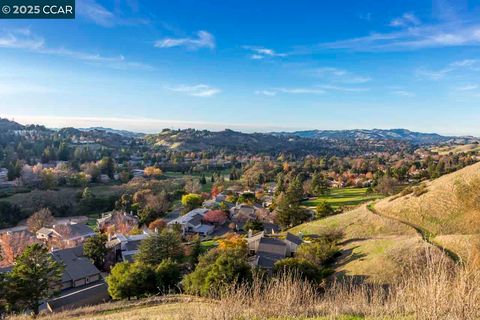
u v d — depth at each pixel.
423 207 37.53
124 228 51.56
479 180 36.03
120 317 13.30
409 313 7.14
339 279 23.62
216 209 61.19
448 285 6.11
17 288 20.36
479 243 19.83
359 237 36.09
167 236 33.31
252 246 36.53
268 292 8.67
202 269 21.06
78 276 31.14
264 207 65.44
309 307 8.78
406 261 22.50
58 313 19.12
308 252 30.77
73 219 62.56
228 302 8.27
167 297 19.89
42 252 22.19
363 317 7.95
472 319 5.59
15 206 58.84
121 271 24.33
